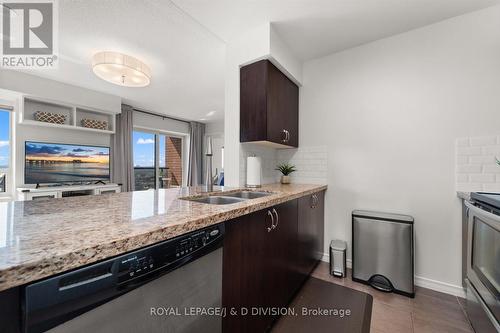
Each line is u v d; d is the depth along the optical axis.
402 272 1.75
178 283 0.72
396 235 1.78
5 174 3.13
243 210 1.01
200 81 3.19
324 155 2.38
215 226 0.86
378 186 2.08
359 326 1.40
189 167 5.94
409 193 1.93
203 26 1.87
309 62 2.49
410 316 1.49
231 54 2.05
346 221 2.24
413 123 1.92
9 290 0.42
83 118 3.72
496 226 1.03
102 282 0.51
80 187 3.26
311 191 1.92
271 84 1.95
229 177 2.04
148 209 0.94
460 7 1.66
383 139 2.06
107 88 3.48
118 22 1.82
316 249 2.15
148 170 5.21
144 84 2.70
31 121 2.99
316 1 1.59
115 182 4.14
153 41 2.11
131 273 0.56
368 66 2.14
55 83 3.14
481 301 1.19
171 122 5.61
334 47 2.21
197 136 6.14
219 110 4.87
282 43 2.06
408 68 1.95
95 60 2.22
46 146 3.23
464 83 1.73
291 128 2.37
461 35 1.75
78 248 0.48
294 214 1.65
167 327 0.68
